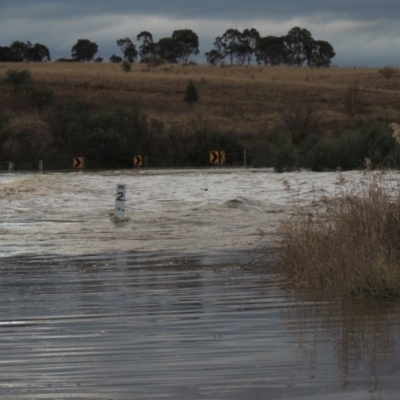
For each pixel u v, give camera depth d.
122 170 98.62
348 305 15.96
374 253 18.11
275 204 41.28
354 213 20.16
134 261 23.56
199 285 18.91
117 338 13.48
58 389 10.66
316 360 11.75
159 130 119.50
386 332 13.43
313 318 14.77
